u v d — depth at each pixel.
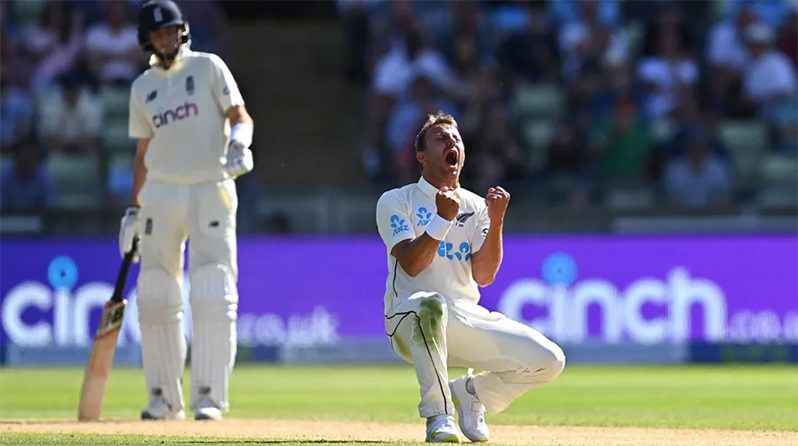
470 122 67.06
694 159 65.94
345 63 80.00
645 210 59.50
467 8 74.31
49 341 58.06
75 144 69.06
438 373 22.00
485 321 22.75
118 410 36.81
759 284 59.22
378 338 59.28
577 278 59.12
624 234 59.25
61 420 30.78
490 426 29.61
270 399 41.81
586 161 69.19
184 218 30.42
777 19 76.50
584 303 59.09
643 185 60.69
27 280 58.22
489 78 71.25
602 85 71.81
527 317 59.03
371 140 71.62
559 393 44.16
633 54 74.88
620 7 76.00
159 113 30.22
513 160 66.81
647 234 59.28
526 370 22.86
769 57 73.19
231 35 82.75
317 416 33.53
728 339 59.06
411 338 22.11
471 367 23.20
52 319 58.06
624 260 59.22
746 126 71.31
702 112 72.00
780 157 70.44
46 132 69.38
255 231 59.34
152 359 31.09
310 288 59.28
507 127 68.19
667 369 57.00
